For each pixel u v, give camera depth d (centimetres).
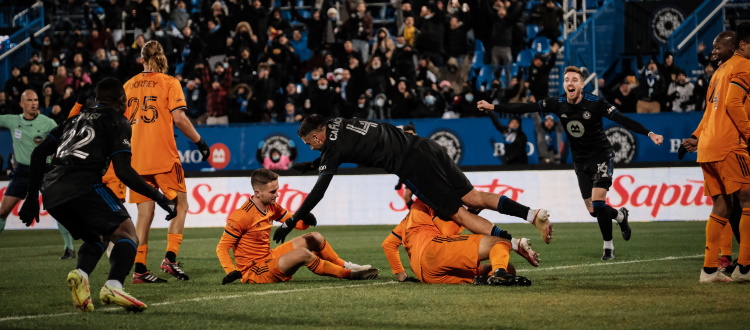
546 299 720
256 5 2341
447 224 865
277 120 2133
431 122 1953
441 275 829
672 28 2295
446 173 826
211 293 811
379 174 1920
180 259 1216
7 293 834
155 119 959
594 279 866
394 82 2027
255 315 667
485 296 740
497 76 2209
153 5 2586
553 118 1920
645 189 1830
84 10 2580
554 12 2256
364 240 1529
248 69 2180
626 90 1994
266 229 916
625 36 2295
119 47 2398
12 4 2936
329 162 822
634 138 1906
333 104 2030
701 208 1816
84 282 668
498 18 2202
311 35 2320
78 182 672
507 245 786
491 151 1931
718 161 825
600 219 1138
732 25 2267
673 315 639
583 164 1174
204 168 2039
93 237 704
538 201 1862
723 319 621
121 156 678
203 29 2380
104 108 693
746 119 820
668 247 1280
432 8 2280
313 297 761
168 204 686
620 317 632
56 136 710
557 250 1260
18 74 2344
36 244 1595
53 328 622
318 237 920
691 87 2003
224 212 1936
